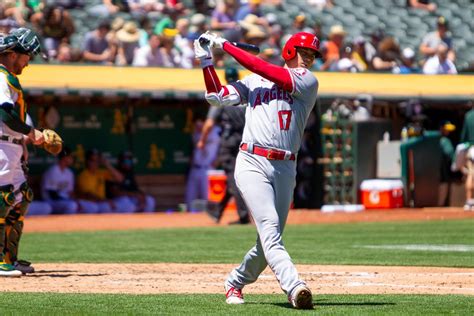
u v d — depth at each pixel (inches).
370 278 1010.1
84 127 2283.5
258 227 754.8
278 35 2476.6
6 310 723.4
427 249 1400.1
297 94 756.6
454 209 2271.2
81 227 1851.6
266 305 765.3
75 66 2192.4
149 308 738.8
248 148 760.3
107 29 2335.1
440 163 2315.5
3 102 960.3
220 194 2181.3
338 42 2546.8
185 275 1033.5
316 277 1019.3
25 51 986.7
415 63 2711.6
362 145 2274.9
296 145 766.5
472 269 1115.3
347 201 2274.9
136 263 1189.7
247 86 775.1
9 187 986.1
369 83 2365.9
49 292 856.3
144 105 2336.4
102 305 757.9
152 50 2347.4
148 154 2347.4
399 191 2271.2
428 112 2507.4
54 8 2331.4
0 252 999.0
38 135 983.6
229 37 2346.2
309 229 1793.8
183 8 2640.3
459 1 3056.1
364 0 2972.4
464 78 2492.6
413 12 2984.7
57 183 2122.3
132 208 2226.9
